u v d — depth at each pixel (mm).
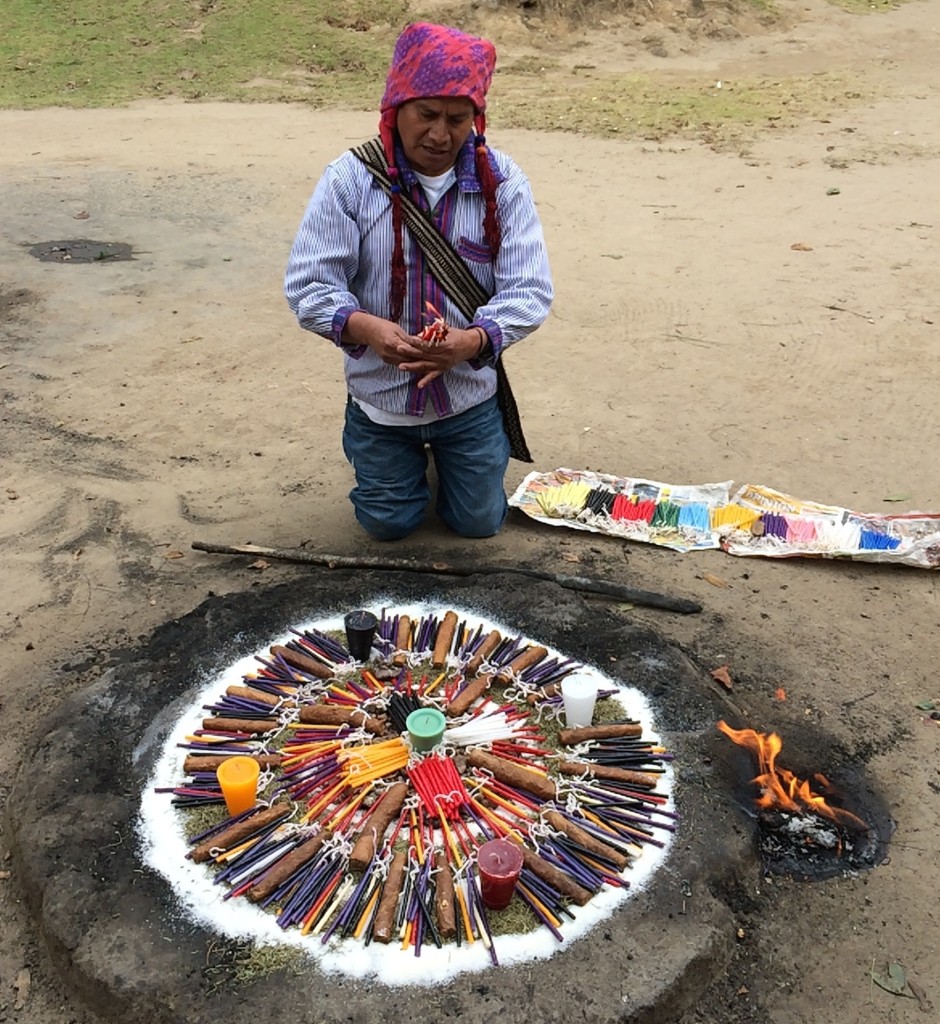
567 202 8305
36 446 4520
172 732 2684
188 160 9578
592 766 2553
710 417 4848
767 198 8383
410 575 3377
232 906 2207
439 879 2238
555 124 10961
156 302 6238
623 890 2252
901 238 7359
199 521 3936
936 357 5465
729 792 2541
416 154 2932
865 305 6176
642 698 2828
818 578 3646
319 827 2381
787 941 2283
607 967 2074
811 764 2787
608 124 10938
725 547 3781
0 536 3842
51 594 3488
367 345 3104
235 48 14102
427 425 3422
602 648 3016
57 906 2193
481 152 2998
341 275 3117
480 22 15023
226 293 6398
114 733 2678
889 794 2709
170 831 2383
